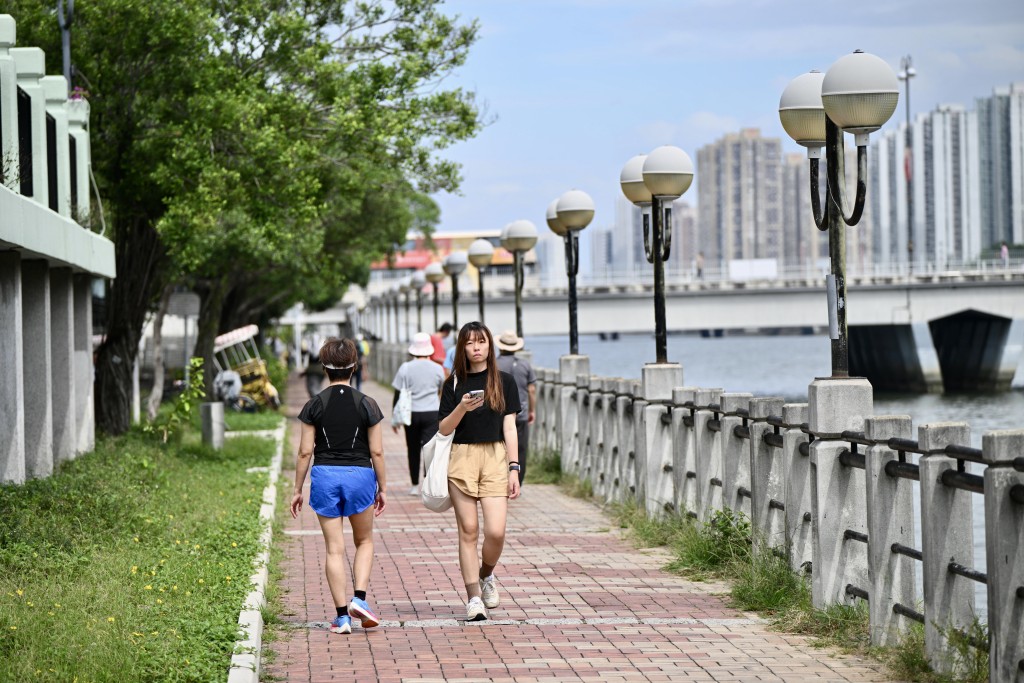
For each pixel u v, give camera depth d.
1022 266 103.75
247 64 32.72
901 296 101.50
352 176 35.56
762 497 15.71
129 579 14.55
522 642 13.00
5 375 20.47
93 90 30.33
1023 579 9.95
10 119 20.14
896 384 115.88
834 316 13.47
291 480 29.56
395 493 27.20
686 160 21.08
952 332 119.88
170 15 29.08
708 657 12.25
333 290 89.19
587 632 13.47
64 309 25.67
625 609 14.73
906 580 12.27
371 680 11.45
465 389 14.05
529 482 28.52
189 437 36.84
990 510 9.99
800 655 12.30
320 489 13.52
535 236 34.09
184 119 31.00
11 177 19.69
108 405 32.97
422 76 34.22
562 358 28.34
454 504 14.16
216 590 14.42
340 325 170.50
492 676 11.57
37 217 20.55
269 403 54.91
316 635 13.43
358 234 58.31
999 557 9.95
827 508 13.34
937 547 11.14
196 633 12.23
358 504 13.58
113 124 30.69
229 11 32.00
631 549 19.25
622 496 22.73
